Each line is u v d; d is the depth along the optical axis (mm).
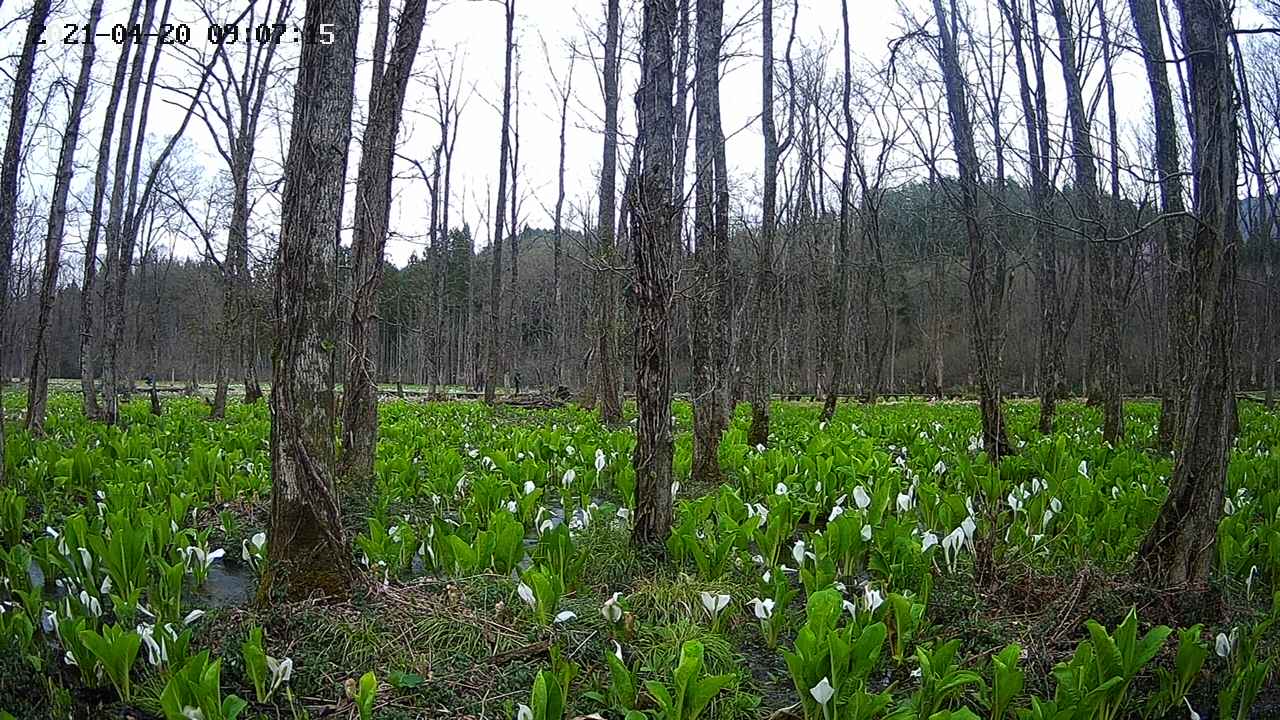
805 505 6602
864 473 7625
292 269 4699
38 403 11898
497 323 20156
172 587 4500
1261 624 4016
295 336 4684
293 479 4656
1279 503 6395
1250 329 24375
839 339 17031
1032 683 4031
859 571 5605
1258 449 10875
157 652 3703
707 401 9445
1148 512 5984
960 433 12367
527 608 4562
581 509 6566
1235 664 3953
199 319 30094
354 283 8578
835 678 3350
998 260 11156
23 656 3635
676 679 3301
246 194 14703
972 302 10273
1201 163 4730
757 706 3920
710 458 9453
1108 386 12266
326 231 4789
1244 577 5305
